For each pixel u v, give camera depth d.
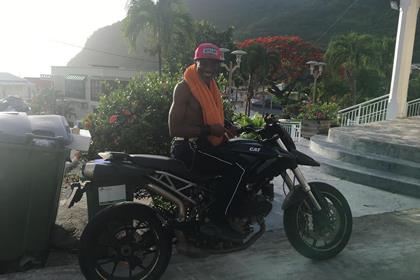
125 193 3.24
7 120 3.47
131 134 4.94
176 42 27.03
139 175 3.17
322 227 3.58
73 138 3.86
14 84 54.88
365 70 30.61
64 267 3.50
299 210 3.67
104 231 3.07
